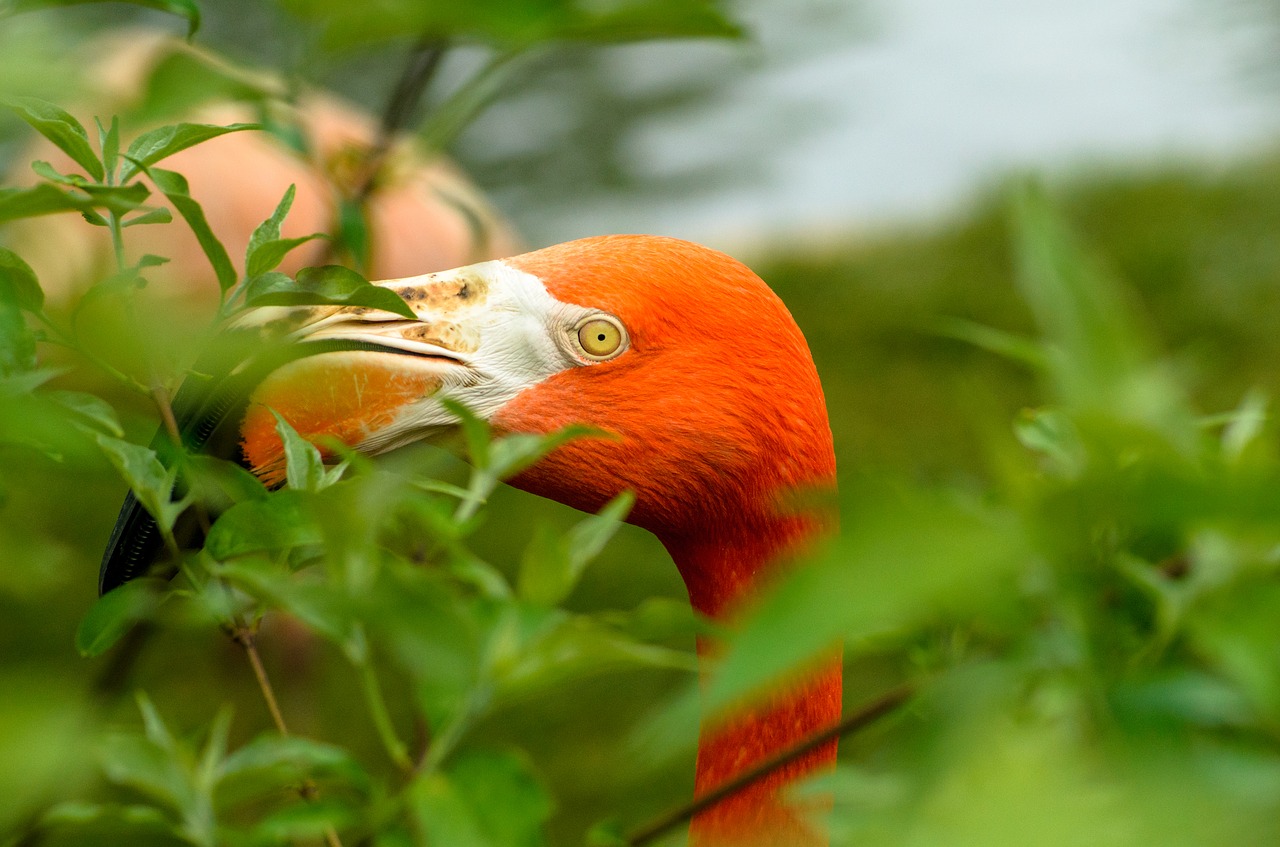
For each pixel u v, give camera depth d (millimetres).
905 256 14516
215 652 7234
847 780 1278
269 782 1563
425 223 7301
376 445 3197
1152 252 13188
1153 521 953
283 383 3080
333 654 8188
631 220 17312
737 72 22078
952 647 2199
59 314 1730
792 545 3279
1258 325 11805
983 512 864
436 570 1553
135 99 1585
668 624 1349
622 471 3256
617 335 3238
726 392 3225
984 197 15727
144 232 6078
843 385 11828
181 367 1729
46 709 1270
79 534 6852
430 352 3240
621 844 1658
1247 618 992
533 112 20016
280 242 1725
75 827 1569
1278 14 22375
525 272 3354
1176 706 1071
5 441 1574
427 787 1291
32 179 5191
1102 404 1070
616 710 7641
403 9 1554
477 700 1371
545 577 1576
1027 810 856
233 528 1646
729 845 3080
